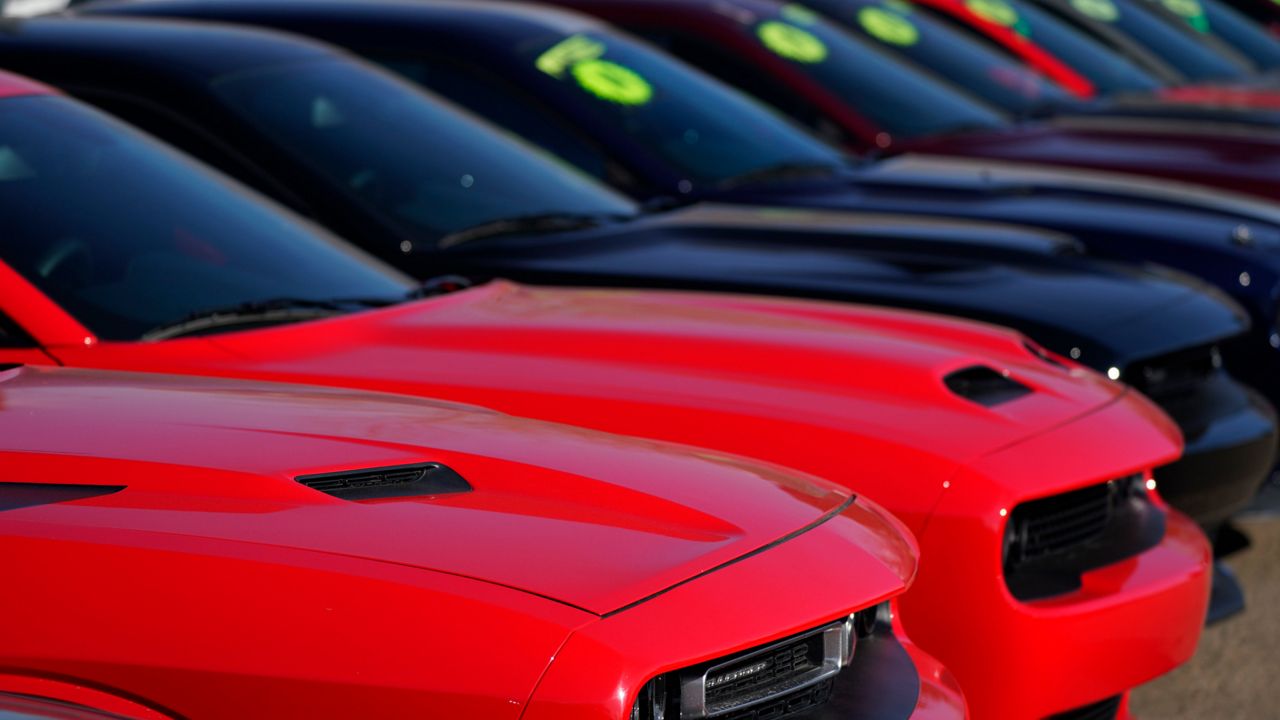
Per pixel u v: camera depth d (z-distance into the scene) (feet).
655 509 15.21
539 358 22.74
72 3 49.32
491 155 36.65
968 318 31.48
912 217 38.70
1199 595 23.12
